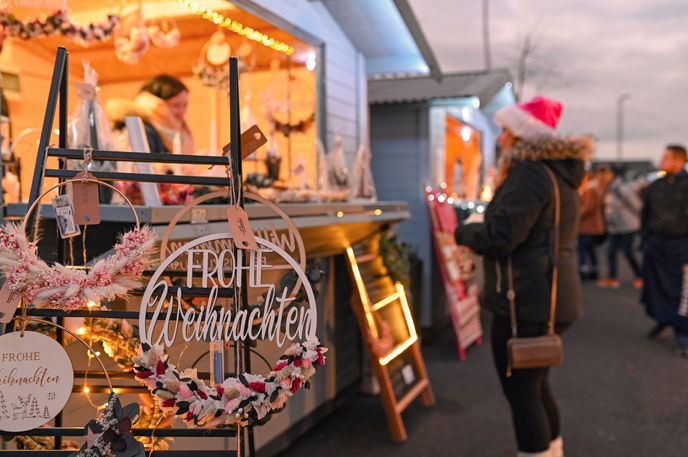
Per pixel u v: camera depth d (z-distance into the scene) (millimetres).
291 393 1454
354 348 4406
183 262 2045
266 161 4227
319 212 3191
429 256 6395
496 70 7324
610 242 9727
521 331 2865
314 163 4543
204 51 4793
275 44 4336
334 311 4035
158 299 1506
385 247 4383
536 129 2951
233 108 1580
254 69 4820
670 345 6074
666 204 5859
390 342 3973
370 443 3670
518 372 2852
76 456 1407
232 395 1395
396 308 4293
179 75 5148
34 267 1386
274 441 3338
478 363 5461
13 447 1872
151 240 1479
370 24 4770
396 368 4051
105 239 2146
